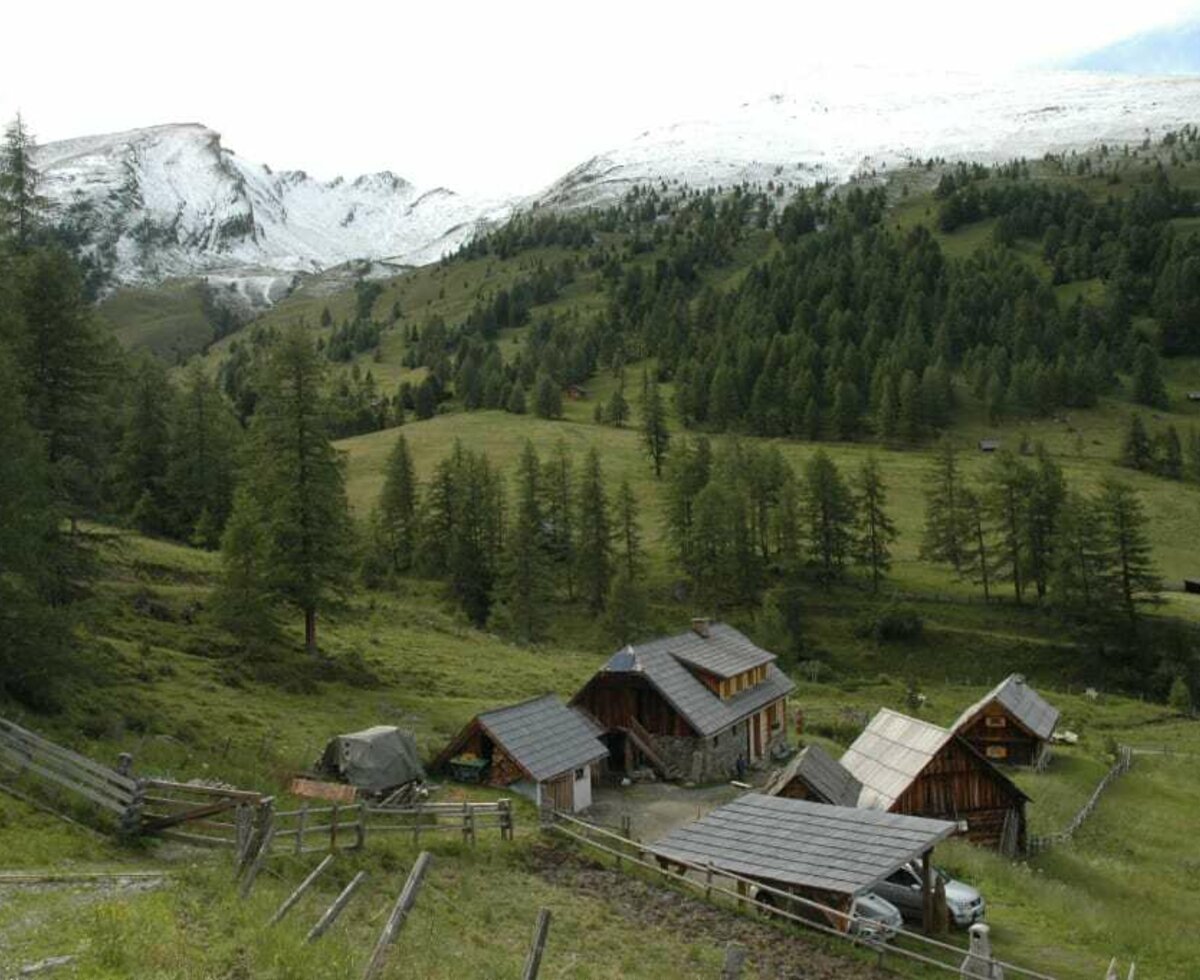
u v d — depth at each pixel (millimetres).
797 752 61656
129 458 88812
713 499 113812
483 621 103125
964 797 45594
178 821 25516
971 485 151000
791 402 187125
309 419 57594
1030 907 34594
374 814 33750
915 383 180500
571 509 126250
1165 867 46156
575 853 34250
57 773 26828
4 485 32625
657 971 24188
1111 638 104375
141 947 16031
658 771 51594
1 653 32625
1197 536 135000
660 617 110062
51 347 41969
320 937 18250
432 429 191500
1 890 19531
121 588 59875
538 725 45344
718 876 32344
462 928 24172
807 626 109062
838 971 25766
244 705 47156
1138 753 70938
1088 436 178125
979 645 104312
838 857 28578
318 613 63688
